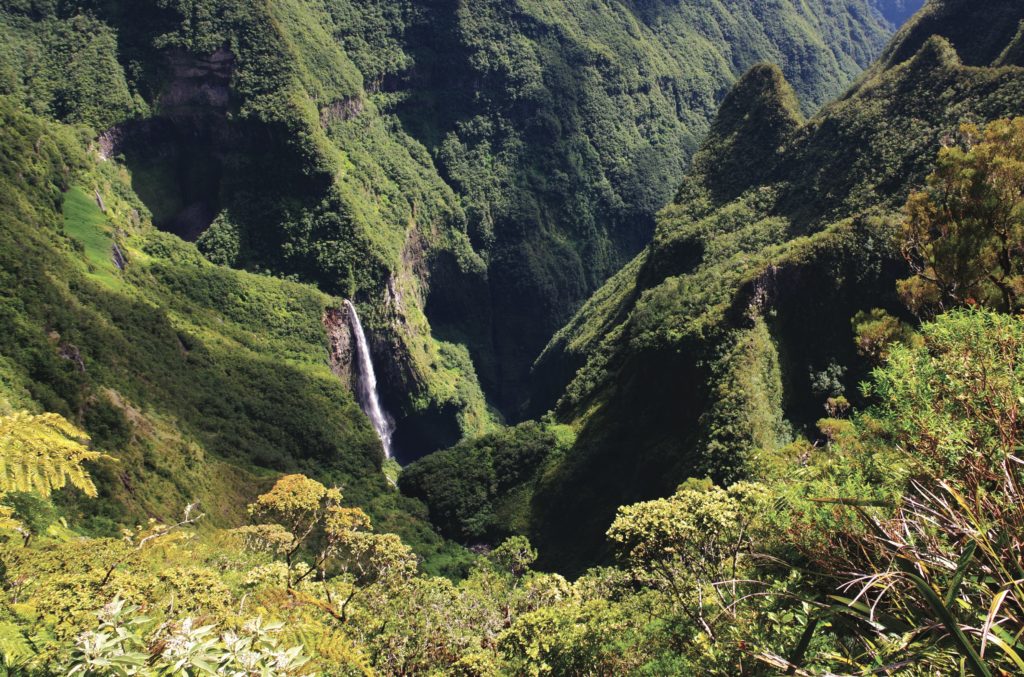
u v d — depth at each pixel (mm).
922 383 6594
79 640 3627
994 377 6184
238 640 3916
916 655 3758
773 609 6238
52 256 61594
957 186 14648
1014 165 13656
